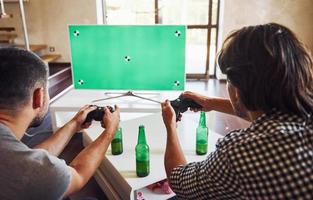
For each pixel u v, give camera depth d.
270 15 4.11
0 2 3.72
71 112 2.38
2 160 0.66
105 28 2.15
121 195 1.39
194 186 0.69
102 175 1.60
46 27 4.44
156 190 1.35
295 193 0.52
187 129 1.71
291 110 0.59
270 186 0.53
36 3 4.32
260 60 0.58
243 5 4.09
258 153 0.55
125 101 2.29
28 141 2.48
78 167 0.84
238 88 0.63
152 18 4.57
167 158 0.89
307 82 0.59
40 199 0.69
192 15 4.46
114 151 1.45
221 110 1.24
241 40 0.61
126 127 1.76
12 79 0.71
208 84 4.34
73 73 2.31
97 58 2.24
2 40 4.12
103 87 2.34
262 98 0.60
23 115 0.77
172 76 2.24
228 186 0.61
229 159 0.58
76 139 2.45
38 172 0.68
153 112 2.13
